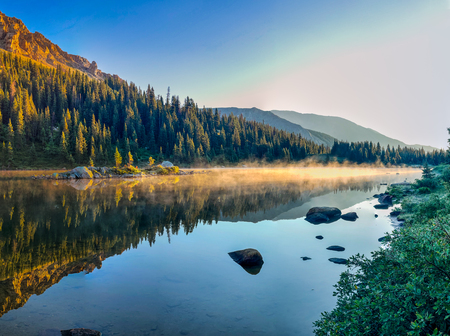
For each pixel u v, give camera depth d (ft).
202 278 31.86
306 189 130.21
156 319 22.98
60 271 33.63
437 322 13.56
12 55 554.05
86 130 359.87
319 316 23.73
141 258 38.55
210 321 22.80
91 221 61.05
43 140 331.36
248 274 33.09
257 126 599.57
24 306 24.97
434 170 186.91
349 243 46.11
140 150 404.57
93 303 25.67
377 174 273.13
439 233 19.16
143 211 72.90
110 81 623.77
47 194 105.09
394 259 20.61
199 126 463.83
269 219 65.26
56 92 451.12
